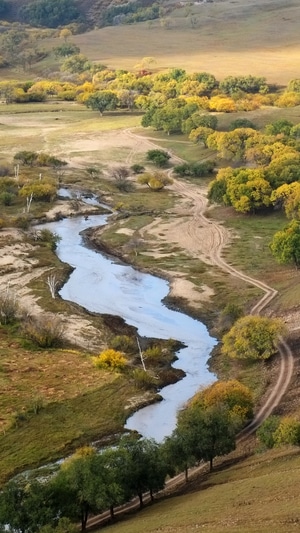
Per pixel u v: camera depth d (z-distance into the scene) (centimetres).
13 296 10338
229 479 5912
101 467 5675
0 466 6731
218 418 6400
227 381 7800
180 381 8475
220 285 11156
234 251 12744
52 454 6962
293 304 9838
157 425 7544
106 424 7512
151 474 5778
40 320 9662
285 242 11275
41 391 8019
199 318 10162
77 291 11162
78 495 5516
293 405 7306
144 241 13525
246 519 4703
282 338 8931
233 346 8625
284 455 6012
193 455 6169
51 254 12756
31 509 5359
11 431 7288
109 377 8406
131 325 9975
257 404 7569
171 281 11462
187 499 5575
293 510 4650
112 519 5650
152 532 4891
